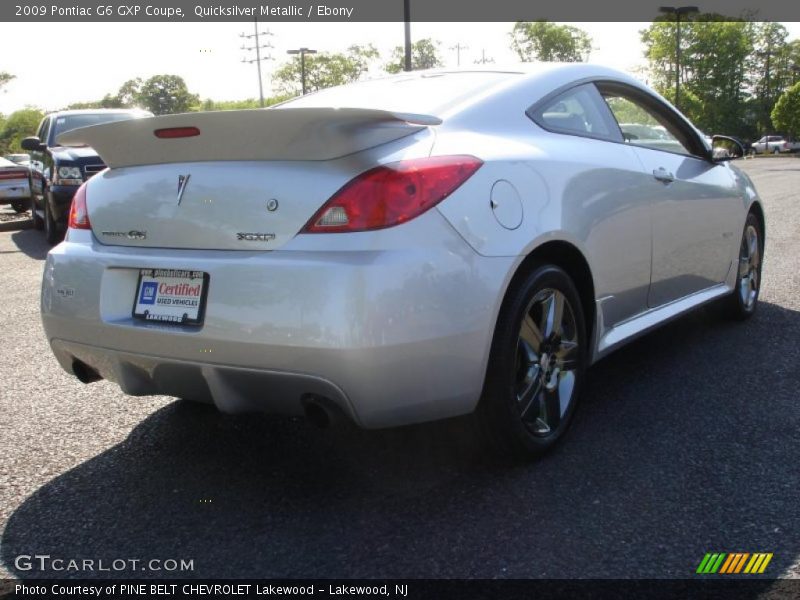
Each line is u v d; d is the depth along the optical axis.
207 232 2.33
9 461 2.81
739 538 2.14
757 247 4.59
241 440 2.97
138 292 2.46
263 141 2.26
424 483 2.55
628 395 3.34
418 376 2.21
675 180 3.46
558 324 2.71
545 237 2.53
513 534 2.20
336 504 2.42
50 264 2.70
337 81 76.56
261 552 2.15
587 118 3.13
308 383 2.17
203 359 2.29
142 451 2.89
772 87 88.56
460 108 2.70
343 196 2.17
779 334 4.23
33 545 2.22
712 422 3.00
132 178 2.56
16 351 4.41
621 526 2.22
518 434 2.55
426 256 2.19
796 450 2.71
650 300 3.39
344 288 2.10
